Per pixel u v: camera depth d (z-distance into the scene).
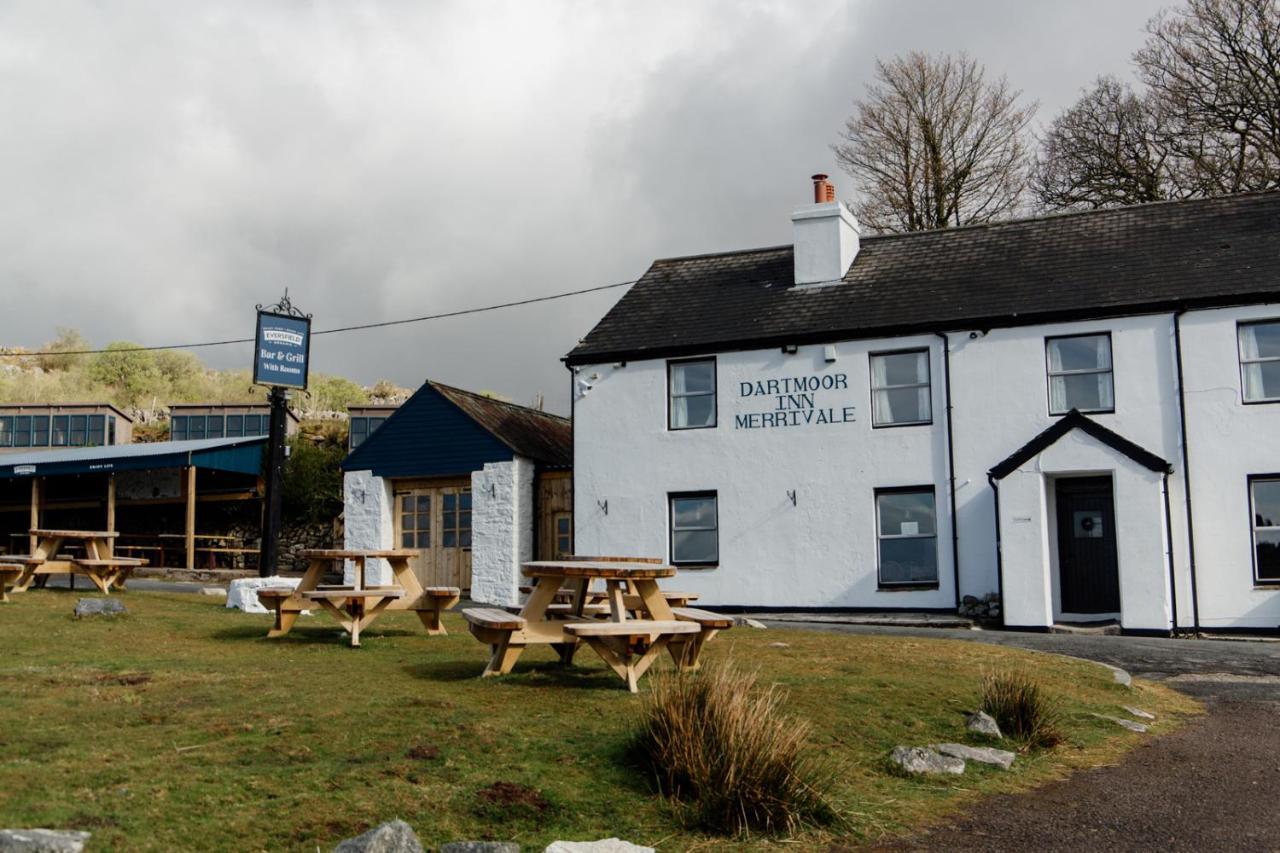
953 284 21.55
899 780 7.57
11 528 31.91
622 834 6.29
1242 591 18.28
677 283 24.72
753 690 8.66
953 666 11.52
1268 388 18.70
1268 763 8.38
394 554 12.30
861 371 21.09
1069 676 11.57
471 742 7.34
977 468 20.09
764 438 21.66
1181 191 32.84
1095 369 19.66
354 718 7.79
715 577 21.69
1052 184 35.59
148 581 24.70
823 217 23.02
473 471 23.98
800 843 6.37
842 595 20.78
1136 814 7.03
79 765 6.44
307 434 33.44
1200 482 18.72
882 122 35.88
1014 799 7.31
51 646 10.77
